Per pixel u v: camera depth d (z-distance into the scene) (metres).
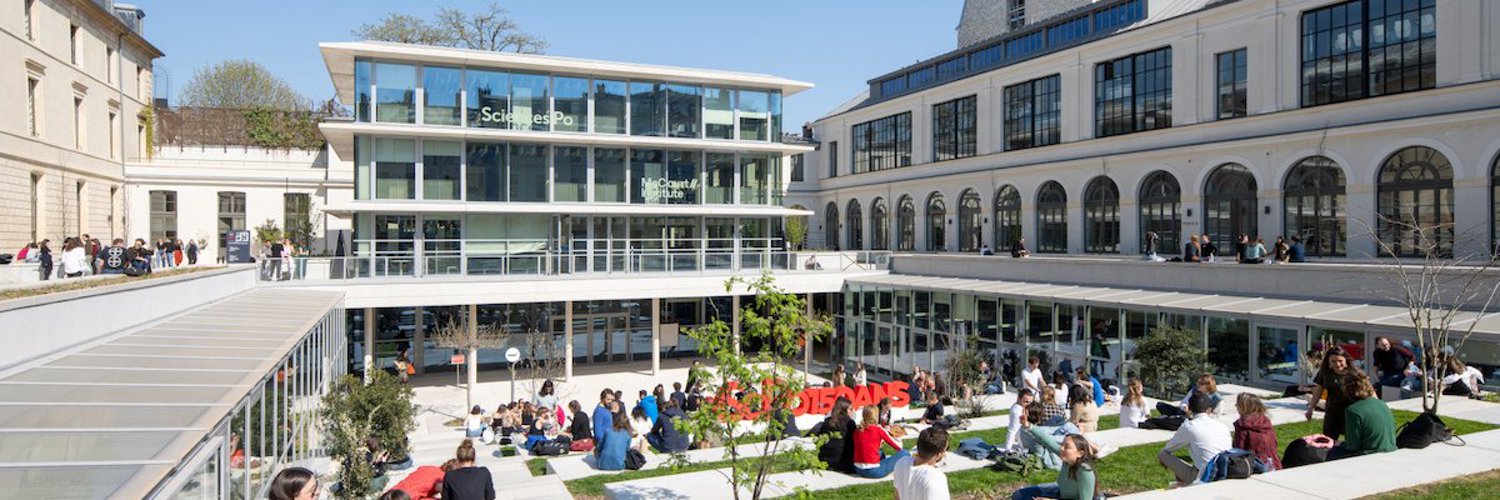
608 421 14.12
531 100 32.44
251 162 45.62
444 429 24.66
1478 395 14.28
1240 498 7.29
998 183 41.62
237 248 28.33
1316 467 8.31
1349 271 20.48
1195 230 31.98
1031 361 19.72
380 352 33.72
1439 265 18.73
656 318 33.62
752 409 9.13
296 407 13.54
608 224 33.75
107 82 42.56
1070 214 37.62
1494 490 7.54
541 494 11.49
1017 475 10.70
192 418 7.49
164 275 19.11
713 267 33.31
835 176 55.97
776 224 37.03
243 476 8.88
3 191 32.31
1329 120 27.66
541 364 34.62
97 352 10.59
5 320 9.16
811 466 9.13
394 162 30.59
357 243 30.25
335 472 14.86
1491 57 23.69
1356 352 18.48
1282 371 19.97
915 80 50.53
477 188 31.58
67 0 38.09
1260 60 29.78
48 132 36.31
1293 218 28.97
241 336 13.05
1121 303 23.88
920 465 6.63
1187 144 32.22
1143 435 12.55
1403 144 25.59
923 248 46.56
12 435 6.66
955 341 29.56
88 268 25.09
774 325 9.45
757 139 36.16
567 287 30.55
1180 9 34.69
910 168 47.56
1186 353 20.42
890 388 21.02
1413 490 7.55
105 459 6.30
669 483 10.69
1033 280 29.84
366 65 30.31
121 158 44.06
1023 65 39.78
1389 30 26.17
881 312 33.97
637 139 33.50
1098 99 36.53
